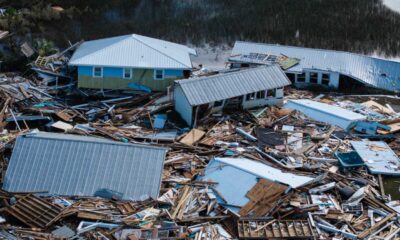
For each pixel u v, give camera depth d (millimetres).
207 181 29750
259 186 28750
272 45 46844
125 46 42562
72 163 29469
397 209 28719
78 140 30344
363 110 39594
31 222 26453
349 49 51688
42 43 47750
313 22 56781
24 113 37719
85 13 58938
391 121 37719
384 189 30812
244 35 54312
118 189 28703
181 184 29953
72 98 41094
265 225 26516
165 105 38844
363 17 57750
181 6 61312
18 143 30109
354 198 29156
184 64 41594
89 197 28297
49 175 29078
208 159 32875
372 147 34406
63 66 43562
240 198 28344
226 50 51312
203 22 57062
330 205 28453
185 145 34156
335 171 31953
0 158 31719
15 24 54156
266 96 39250
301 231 26266
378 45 52438
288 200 28156
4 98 38969
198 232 26281
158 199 28500
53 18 56719
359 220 27703
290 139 35062
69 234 25719
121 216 27000
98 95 41406
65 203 27766
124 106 39531
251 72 39312
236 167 30203
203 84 37500
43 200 27641
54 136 31328
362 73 43938
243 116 37844
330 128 36469
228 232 26531
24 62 44969
